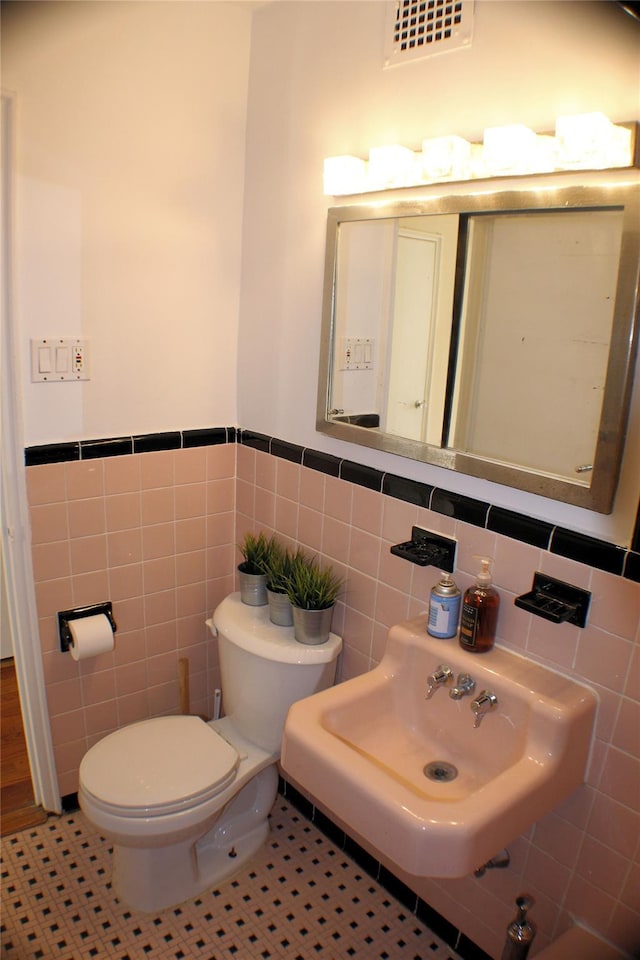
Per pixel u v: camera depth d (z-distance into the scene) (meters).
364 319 1.78
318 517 2.03
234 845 2.07
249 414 2.26
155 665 2.33
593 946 1.45
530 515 1.49
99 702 2.23
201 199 2.08
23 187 1.77
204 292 2.15
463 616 1.55
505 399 1.49
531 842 1.58
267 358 2.15
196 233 2.09
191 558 2.33
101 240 1.92
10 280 1.79
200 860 2.00
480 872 1.58
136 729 1.97
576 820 1.49
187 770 1.82
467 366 1.55
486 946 1.73
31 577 2.00
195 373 2.20
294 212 1.97
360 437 1.84
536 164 1.36
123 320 2.01
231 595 2.17
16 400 1.87
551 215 1.36
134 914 1.88
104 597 2.16
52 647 2.09
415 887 1.89
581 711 1.38
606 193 1.26
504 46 1.42
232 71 2.04
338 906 1.93
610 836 1.43
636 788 1.38
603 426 1.31
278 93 1.97
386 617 1.87
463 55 1.49
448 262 1.56
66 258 1.88
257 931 1.85
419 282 1.63
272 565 2.02
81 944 1.79
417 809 1.20
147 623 2.28
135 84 1.88
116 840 1.75
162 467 2.17
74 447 1.99
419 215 1.61
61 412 1.96
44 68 1.74
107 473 2.07
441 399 1.61
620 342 1.27
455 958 1.79
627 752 1.38
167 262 2.06
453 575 1.66
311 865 2.07
